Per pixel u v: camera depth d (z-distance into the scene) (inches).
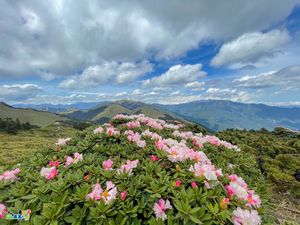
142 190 19.9
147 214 18.0
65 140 35.5
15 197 20.1
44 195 19.1
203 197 18.2
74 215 16.9
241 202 19.0
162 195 18.7
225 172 27.6
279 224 34.4
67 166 25.1
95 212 16.6
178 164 23.7
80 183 20.8
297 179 53.6
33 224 16.6
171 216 16.6
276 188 49.8
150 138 34.2
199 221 15.8
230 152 34.3
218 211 17.2
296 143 75.4
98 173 22.3
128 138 32.6
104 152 30.0
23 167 26.6
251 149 65.3
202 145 34.8
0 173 25.3
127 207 17.5
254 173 32.4
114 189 18.5
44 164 27.8
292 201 45.8
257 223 17.5
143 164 25.2
